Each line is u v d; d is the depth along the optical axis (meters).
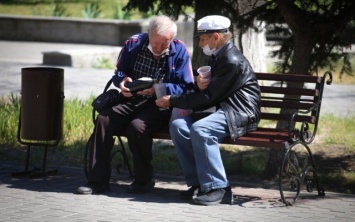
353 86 15.83
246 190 8.20
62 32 24.30
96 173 7.95
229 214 7.15
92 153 7.95
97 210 7.23
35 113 8.49
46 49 22.03
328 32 8.62
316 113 7.88
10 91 14.09
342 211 7.34
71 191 8.02
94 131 8.00
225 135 7.51
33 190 8.03
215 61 7.57
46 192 7.95
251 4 9.49
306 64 8.71
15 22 24.62
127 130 7.87
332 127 11.48
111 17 27.70
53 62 18.41
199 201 7.46
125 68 8.18
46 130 8.52
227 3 8.96
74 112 11.37
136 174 7.97
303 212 7.28
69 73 16.97
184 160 7.69
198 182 7.71
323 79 7.89
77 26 24.14
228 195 7.57
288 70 9.49
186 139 7.59
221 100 7.60
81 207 7.34
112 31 23.80
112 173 8.95
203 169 7.46
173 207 7.39
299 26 8.55
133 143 7.85
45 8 29.58
